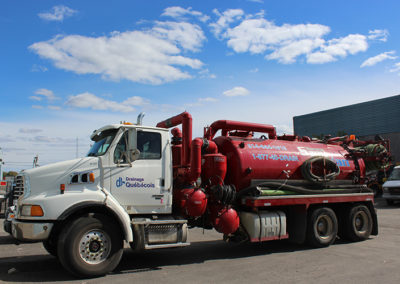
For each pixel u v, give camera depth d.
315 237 8.44
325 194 8.80
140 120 6.95
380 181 24.03
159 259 7.34
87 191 6.01
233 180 8.02
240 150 8.09
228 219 7.33
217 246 8.88
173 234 6.61
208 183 7.79
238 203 8.04
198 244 9.19
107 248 5.96
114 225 6.04
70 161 6.22
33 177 5.95
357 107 39.31
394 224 12.31
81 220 5.77
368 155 10.40
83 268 5.64
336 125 41.03
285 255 7.69
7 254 7.88
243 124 8.62
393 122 35.91
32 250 8.35
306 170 8.66
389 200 19.59
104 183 6.24
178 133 8.28
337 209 9.59
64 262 5.57
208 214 7.66
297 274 6.05
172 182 7.08
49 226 5.66
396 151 32.03
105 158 6.34
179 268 6.52
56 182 5.99
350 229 9.27
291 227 8.58
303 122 44.84
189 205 6.93
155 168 6.75
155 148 6.87
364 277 5.83
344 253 7.84
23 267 6.57
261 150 8.39
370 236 10.23
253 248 8.59
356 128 39.16
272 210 8.25
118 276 5.92
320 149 9.62
